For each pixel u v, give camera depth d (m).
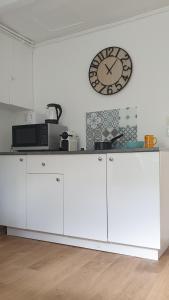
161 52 2.65
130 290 1.58
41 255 2.16
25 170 2.61
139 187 2.08
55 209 2.44
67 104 3.13
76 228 2.33
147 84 2.70
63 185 2.40
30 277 1.77
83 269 1.88
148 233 2.04
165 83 2.62
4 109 3.27
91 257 2.12
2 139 3.23
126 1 2.51
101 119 2.92
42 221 2.51
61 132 2.94
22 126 2.90
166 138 2.58
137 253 2.12
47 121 2.98
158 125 2.63
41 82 3.31
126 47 2.82
